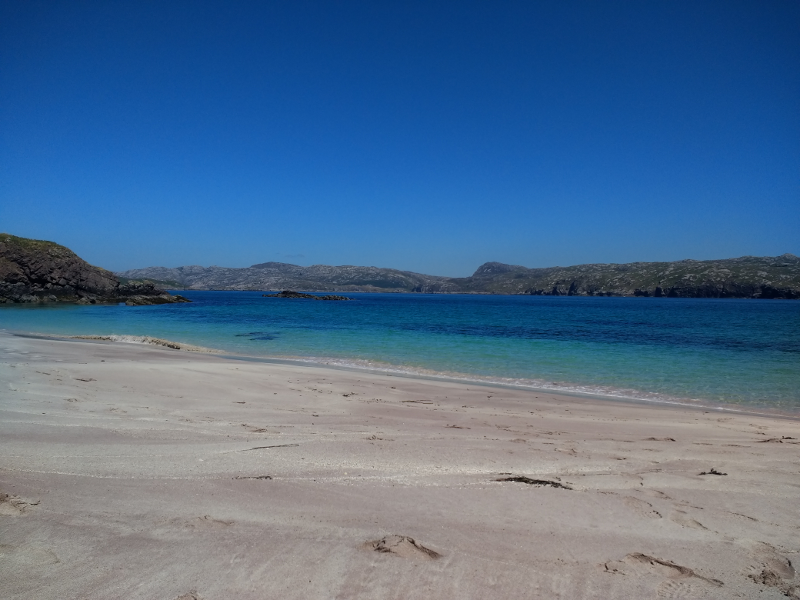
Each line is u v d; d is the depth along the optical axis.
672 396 12.68
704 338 29.75
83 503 4.40
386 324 40.28
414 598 3.09
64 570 3.28
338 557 3.56
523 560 3.64
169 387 11.08
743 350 22.95
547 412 10.02
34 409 8.21
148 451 6.11
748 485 5.49
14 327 31.59
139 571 3.29
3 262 65.00
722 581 3.46
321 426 7.95
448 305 100.19
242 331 31.86
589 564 3.62
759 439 7.92
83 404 8.84
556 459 6.37
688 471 6.00
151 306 73.19
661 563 3.68
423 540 3.90
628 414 10.06
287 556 3.55
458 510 4.55
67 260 71.69
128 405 8.99
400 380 13.87
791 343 26.52
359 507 4.54
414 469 5.75
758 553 3.89
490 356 20.12
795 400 12.25
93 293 73.69
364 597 3.07
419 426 8.22
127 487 4.84
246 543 3.74
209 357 18.52
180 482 5.03
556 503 4.82
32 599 2.95
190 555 3.53
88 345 20.11
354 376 14.20
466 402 10.91
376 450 6.49
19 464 5.39
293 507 4.47
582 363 18.33
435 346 23.73
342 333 30.95
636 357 20.12
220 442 6.66
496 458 6.31
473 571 3.45
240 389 11.28
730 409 11.23
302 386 12.08
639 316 59.50
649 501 4.95
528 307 91.25
